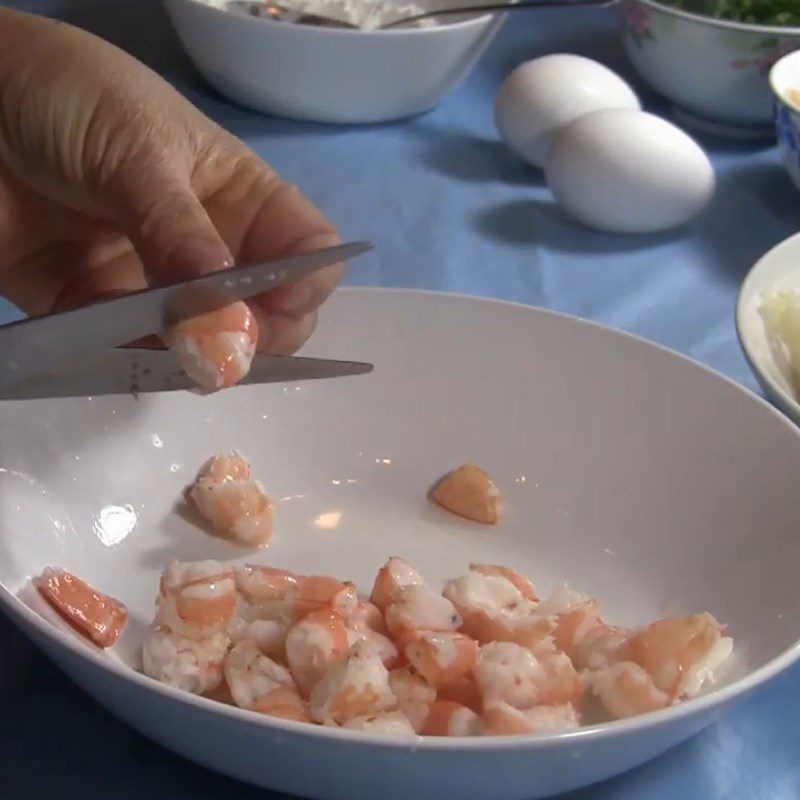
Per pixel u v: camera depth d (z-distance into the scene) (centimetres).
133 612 46
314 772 39
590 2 71
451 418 52
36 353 44
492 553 50
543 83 66
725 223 65
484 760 37
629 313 60
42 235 51
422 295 52
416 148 69
